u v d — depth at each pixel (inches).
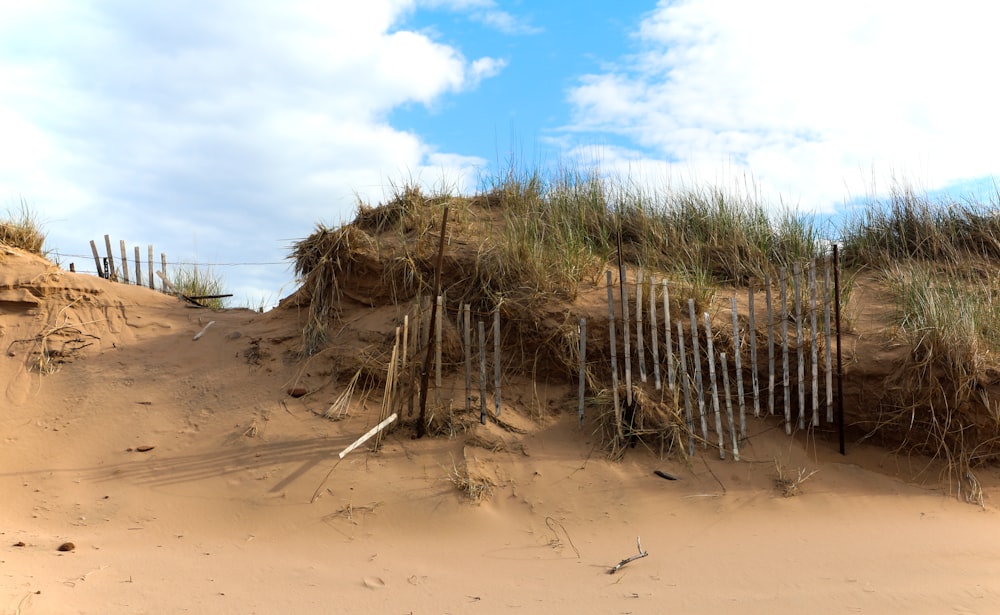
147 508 233.9
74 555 195.5
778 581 181.6
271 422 271.0
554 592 177.5
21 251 349.7
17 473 249.0
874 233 374.9
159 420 275.0
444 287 310.8
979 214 380.2
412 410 273.9
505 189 394.6
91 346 314.8
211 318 343.9
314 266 324.5
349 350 296.5
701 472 257.3
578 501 241.3
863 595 170.2
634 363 287.6
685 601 169.8
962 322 269.0
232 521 229.6
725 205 382.6
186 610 160.6
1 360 300.7
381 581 184.7
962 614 158.7
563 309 298.0
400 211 356.2
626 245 365.1
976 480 253.6
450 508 235.0
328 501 237.8
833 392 275.6
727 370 283.3
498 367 274.8
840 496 246.2
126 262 391.2
